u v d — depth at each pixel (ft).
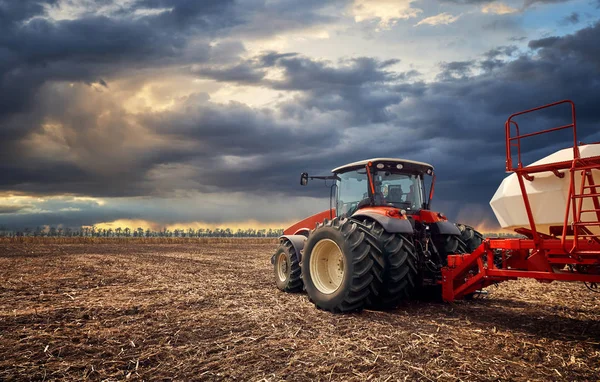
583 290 24.70
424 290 21.44
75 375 10.68
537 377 10.56
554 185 14.37
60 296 22.02
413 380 10.30
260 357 12.00
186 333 14.53
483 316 17.66
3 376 10.51
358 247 17.90
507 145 14.76
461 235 23.09
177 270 35.78
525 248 14.71
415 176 22.15
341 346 13.04
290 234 28.30
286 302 20.74
